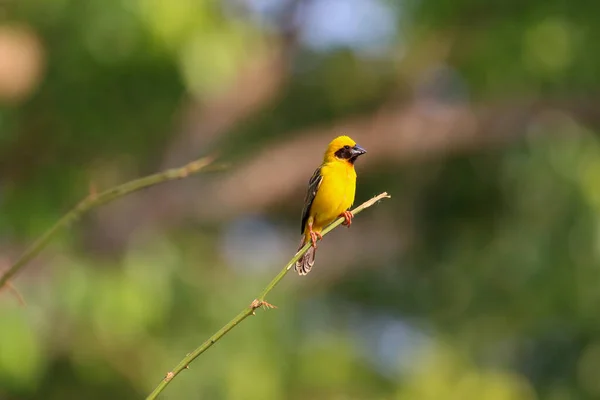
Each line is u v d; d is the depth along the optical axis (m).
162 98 13.62
